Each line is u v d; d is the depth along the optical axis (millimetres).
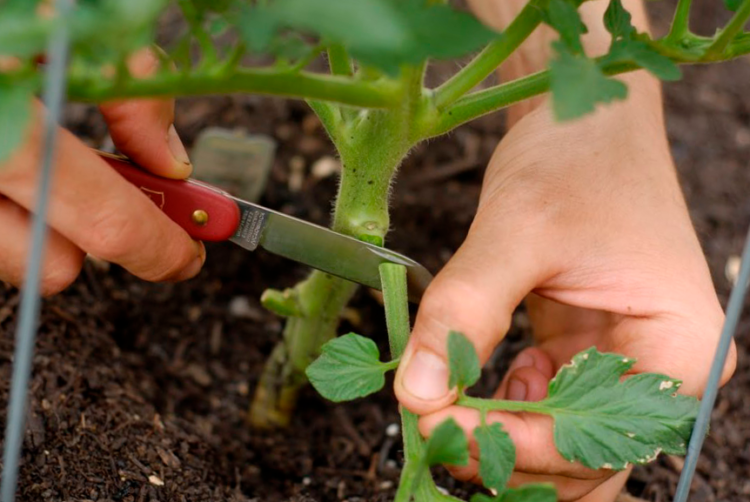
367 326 837
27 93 467
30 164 541
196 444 714
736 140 1071
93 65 487
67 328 743
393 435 772
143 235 582
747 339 840
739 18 545
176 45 507
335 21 446
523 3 777
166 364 794
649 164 656
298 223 629
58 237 600
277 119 1005
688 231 642
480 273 588
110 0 454
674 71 529
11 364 697
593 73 491
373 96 531
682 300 617
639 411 563
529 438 584
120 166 616
